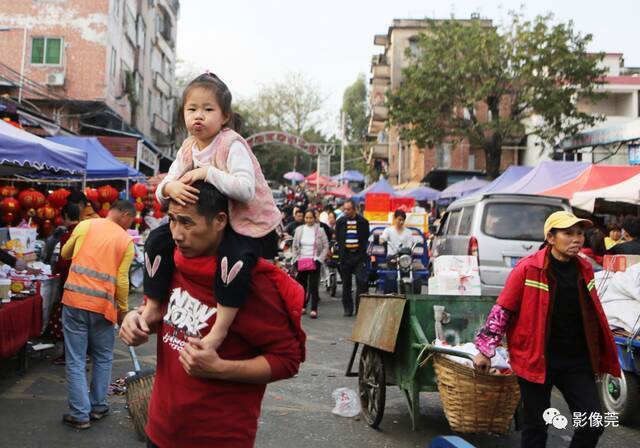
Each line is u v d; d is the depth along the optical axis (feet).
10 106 40.70
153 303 7.18
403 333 16.43
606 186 41.57
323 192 125.80
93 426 16.56
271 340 6.72
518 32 84.74
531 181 48.11
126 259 17.22
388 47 165.99
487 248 29.78
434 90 87.04
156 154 81.51
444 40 87.97
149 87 107.04
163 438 6.85
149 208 54.03
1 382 20.36
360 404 18.40
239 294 6.42
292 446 15.69
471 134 90.79
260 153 190.49
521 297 12.16
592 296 11.96
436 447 7.83
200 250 6.60
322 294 47.11
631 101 103.45
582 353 12.17
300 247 35.37
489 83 82.99
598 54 85.15
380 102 160.97
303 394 20.42
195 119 6.78
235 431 6.70
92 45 77.36
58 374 21.58
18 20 77.00
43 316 22.53
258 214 6.79
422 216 45.52
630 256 19.40
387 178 166.91
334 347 27.63
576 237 11.76
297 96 180.75
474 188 80.74
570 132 86.33
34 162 24.67
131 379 16.02
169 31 122.42
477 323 16.69
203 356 6.25
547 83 85.40
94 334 16.99
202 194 6.47
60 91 76.43
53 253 27.50
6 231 24.76
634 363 17.22
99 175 47.83
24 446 14.94
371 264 40.55
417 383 15.90
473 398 14.07
